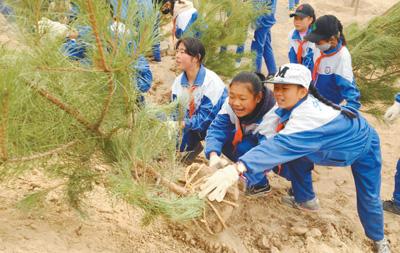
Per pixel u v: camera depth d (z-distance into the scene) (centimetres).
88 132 236
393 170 500
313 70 419
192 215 235
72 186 249
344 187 455
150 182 262
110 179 237
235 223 353
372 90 506
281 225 362
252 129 334
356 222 395
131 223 292
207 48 550
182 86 378
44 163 242
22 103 203
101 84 218
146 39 201
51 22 204
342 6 1050
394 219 411
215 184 251
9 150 212
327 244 350
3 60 192
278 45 854
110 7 203
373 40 490
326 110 281
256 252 324
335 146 288
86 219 274
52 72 215
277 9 1035
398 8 514
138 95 245
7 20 196
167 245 286
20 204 247
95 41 202
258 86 303
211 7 555
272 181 435
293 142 270
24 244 229
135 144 242
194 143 389
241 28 559
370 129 319
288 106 281
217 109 373
